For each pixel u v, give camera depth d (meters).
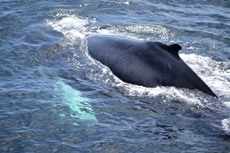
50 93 46.75
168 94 46.53
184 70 47.47
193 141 38.03
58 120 41.22
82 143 37.44
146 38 64.75
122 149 36.72
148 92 47.38
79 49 57.91
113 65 51.94
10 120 40.66
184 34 67.31
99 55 54.59
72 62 54.72
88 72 52.06
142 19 73.06
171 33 67.50
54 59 55.56
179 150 36.66
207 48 61.88
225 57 58.56
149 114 43.12
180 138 38.59
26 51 57.38
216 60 57.41
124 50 52.69
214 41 64.62
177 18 74.50
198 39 65.38
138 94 47.22
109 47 54.75
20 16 70.12
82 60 55.00
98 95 46.91
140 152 36.34
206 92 45.56
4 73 50.91
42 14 71.75
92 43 57.91
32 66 53.38
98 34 63.22
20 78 49.97
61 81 49.84
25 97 45.41
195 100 44.94
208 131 39.59
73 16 71.81
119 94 47.31
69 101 45.19
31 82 49.09
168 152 36.34
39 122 40.66
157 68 48.66
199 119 41.84
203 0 85.00
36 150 36.00
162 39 64.81
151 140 38.22
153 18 73.94
